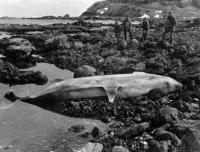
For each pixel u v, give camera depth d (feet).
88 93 42.88
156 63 54.65
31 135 34.01
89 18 292.40
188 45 66.23
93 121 39.17
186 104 39.65
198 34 96.89
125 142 31.37
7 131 34.86
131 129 32.76
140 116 39.14
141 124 33.63
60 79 55.88
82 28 135.74
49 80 56.24
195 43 75.15
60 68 66.13
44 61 72.18
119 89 42.93
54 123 37.70
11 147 31.04
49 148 30.89
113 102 42.01
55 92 43.34
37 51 79.87
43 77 54.24
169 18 70.64
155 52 65.31
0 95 47.16
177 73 51.11
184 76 49.11
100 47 79.20
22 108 42.16
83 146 31.14
